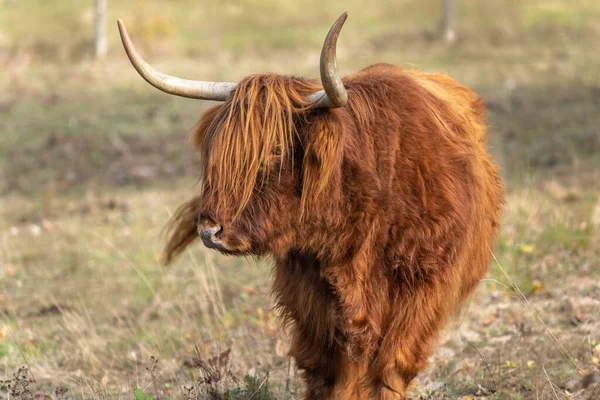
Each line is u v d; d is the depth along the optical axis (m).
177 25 79.44
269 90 13.81
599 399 16.52
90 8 80.75
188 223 20.81
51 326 24.09
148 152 45.25
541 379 17.94
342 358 15.99
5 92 58.97
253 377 18.42
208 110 14.98
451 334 21.44
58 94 58.16
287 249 14.41
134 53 14.23
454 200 14.96
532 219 28.91
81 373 20.33
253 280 26.98
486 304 23.36
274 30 79.06
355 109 14.71
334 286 14.85
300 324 15.98
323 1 87.69
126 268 28.56
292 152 13.85
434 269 14.82
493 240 18.77
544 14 75.69
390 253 14.68
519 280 24.00
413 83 16.03
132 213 35.16
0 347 22.23
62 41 73.12
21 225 34.78
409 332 14.98
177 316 24.11
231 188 13.62
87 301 26.09
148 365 20.55
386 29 76.75
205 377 17.81
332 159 13.59
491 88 54.12
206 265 27.12
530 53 64.56
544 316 22.00
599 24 72.06
